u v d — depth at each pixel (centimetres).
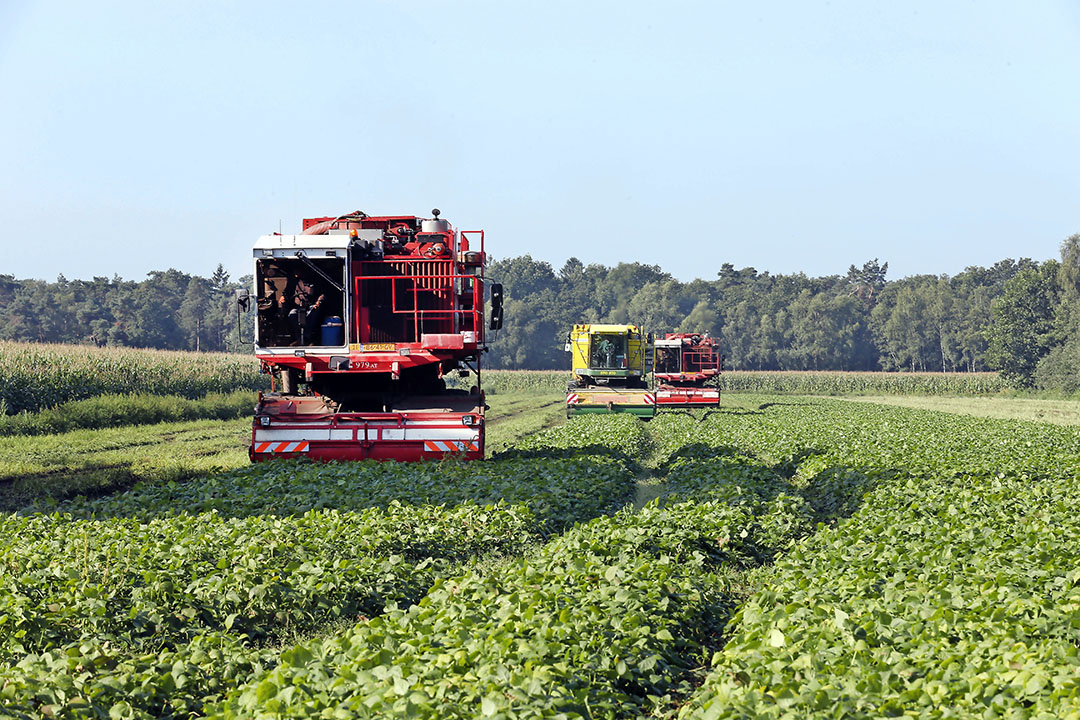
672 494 7256
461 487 6519
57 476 8281
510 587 3966
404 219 8781
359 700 2606
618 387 17300
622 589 3797
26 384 14838
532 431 14362
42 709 2738
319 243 7931
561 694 2755
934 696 2670
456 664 2944
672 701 3200
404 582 4425
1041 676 2716
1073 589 3709
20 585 3941
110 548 4503
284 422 7825
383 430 7844
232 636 3659
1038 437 11725
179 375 18925
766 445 11419
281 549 4644
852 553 4700
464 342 7931
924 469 8075
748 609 3803
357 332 8075
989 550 4628
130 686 2962
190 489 6606
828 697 2650
